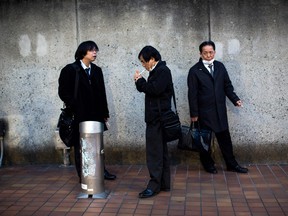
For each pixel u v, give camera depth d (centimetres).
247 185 555
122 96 668
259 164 657
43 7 668
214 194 523
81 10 662
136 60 661
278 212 461
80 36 666
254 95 650
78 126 552
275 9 638
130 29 658
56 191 549
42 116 684
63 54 671
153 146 516
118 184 574
